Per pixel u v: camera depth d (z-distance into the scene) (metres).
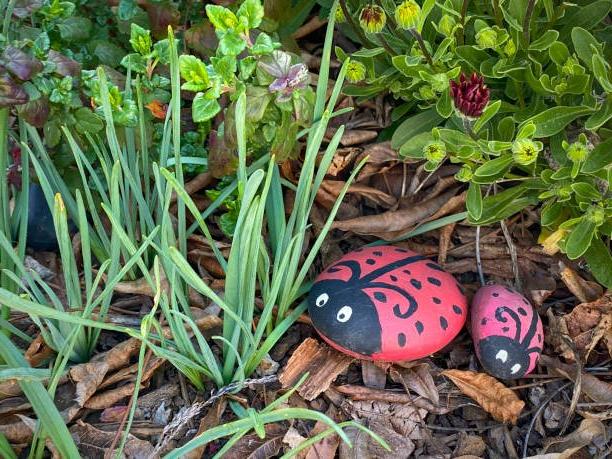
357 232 0.50
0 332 0.38
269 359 0.45
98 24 0.52
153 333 0.45
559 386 0.46
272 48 0.39
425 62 0.48
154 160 0.50
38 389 0.36
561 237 0.47
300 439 0.42
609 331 0.46
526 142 0.39
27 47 0.41
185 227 0.47
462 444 0.43
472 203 0.44
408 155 0.46
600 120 0.42
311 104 0.42
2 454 0.39
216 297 0.37
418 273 0.43
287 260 0.40
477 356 0.44
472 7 0.51
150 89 0.46
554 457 0.42
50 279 0.48
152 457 0.39
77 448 0.40
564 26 0.48
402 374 0.45
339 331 0.41
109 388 0.44
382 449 0.42
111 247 0.42
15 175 0.48
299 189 0.43
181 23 0.52
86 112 0.44
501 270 0.50
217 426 0.40
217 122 0.51
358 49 0.59
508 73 0.46
